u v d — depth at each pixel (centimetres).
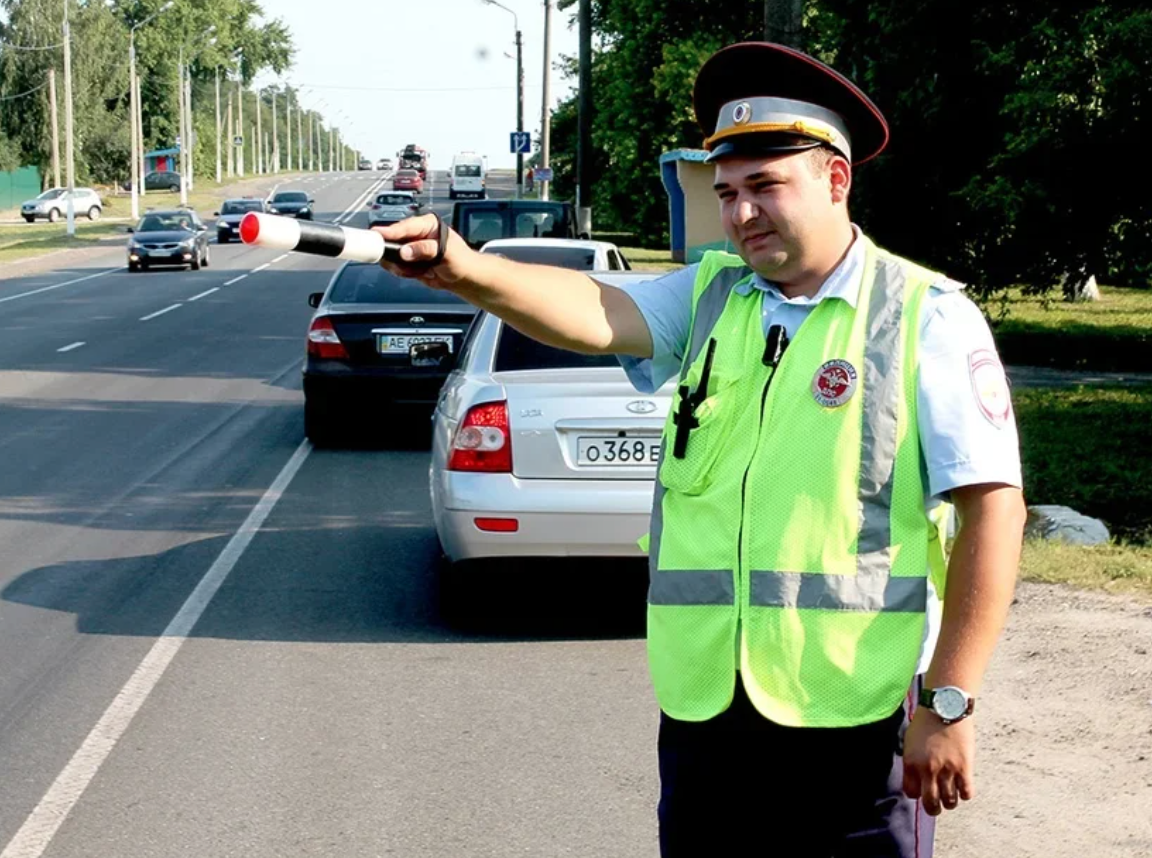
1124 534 895
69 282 3853
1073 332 2278
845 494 270
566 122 6259
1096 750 552
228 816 507
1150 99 1397
